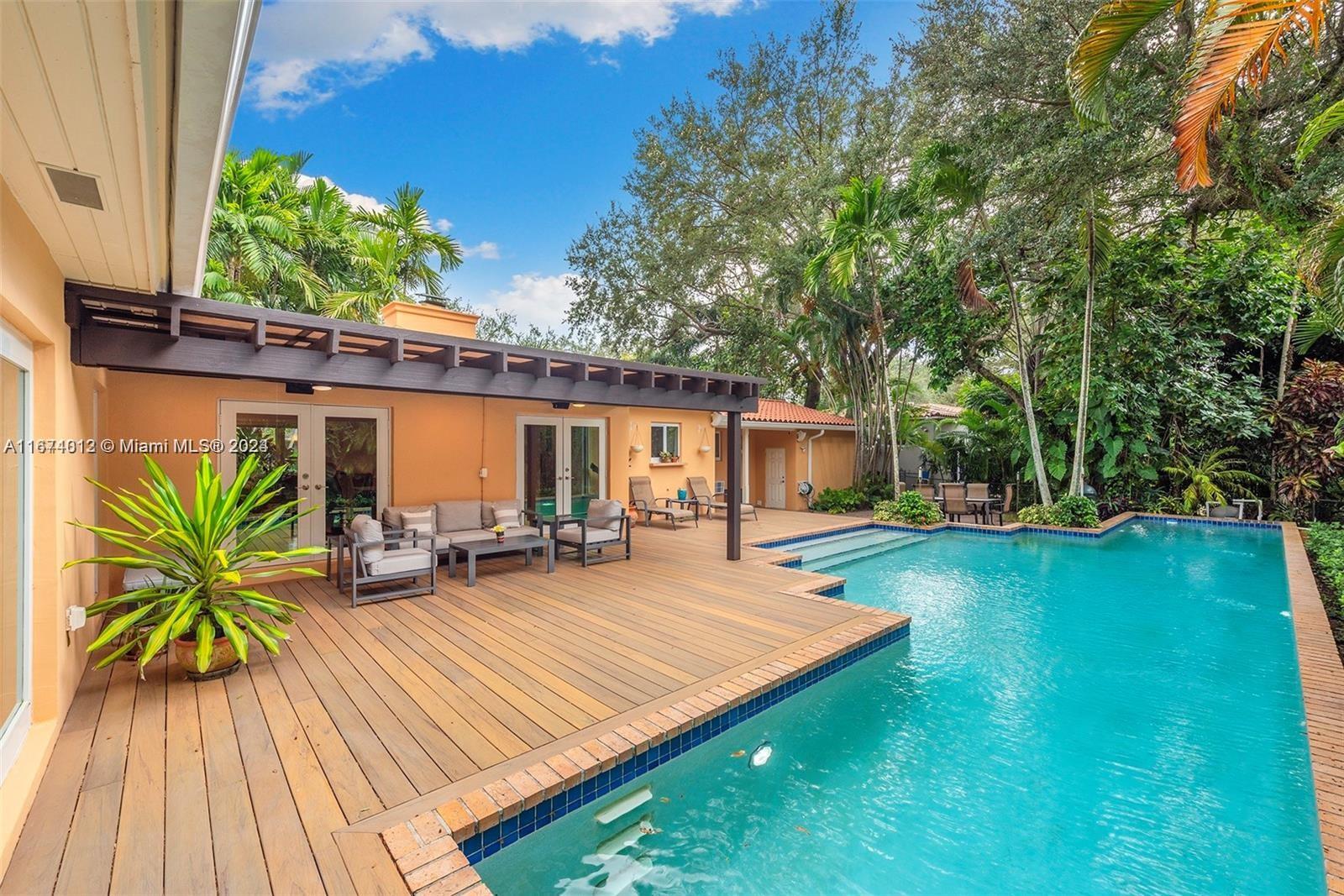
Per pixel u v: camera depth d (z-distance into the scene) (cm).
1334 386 1202
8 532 289
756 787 350
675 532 1127
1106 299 1290
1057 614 692
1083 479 1375
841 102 1552
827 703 459
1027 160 977
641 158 1723
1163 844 301
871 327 1541
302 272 1240
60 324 347
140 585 509
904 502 1305
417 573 632
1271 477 1321
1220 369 1371
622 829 312
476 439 870
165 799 274
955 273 1295
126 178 242
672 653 468
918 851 297
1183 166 513
